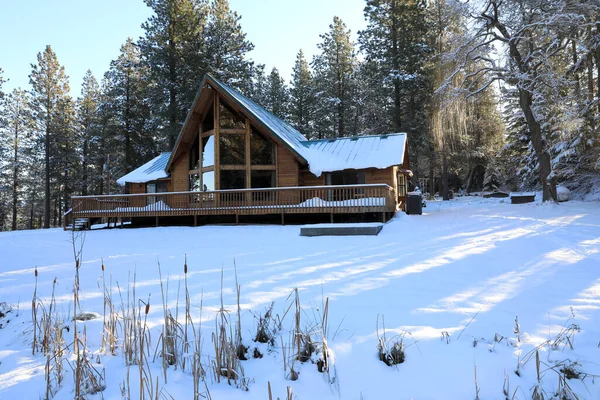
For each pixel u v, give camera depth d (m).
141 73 32.47
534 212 15.47
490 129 34.19
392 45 29.52
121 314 4.37
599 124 18.77
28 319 4.47
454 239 9.62
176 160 21.33
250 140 19.33
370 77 30.00
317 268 6.81
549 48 17.95
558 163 20.31
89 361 3.10
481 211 17.78
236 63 29.47
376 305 4.43
